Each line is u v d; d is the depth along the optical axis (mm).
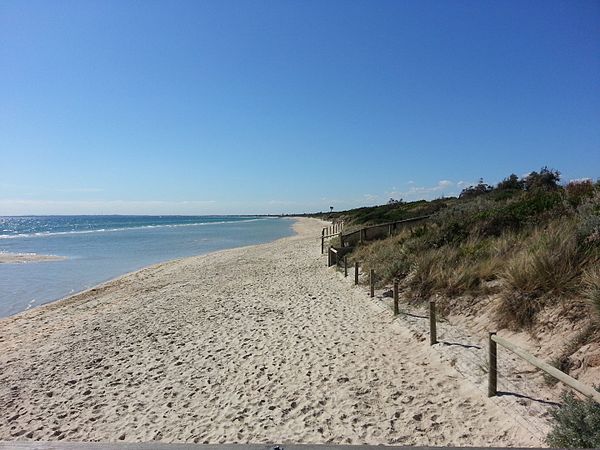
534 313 6766
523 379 5621
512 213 12578
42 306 15508
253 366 7816
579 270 6809
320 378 7012
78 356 9312
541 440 4301
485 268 9180
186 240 49344
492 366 5387
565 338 5855
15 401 7188
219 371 7727
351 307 11453
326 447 1896
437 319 8703
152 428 5852
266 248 32156
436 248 12586
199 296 14953
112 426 6012
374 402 6012
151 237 55000
